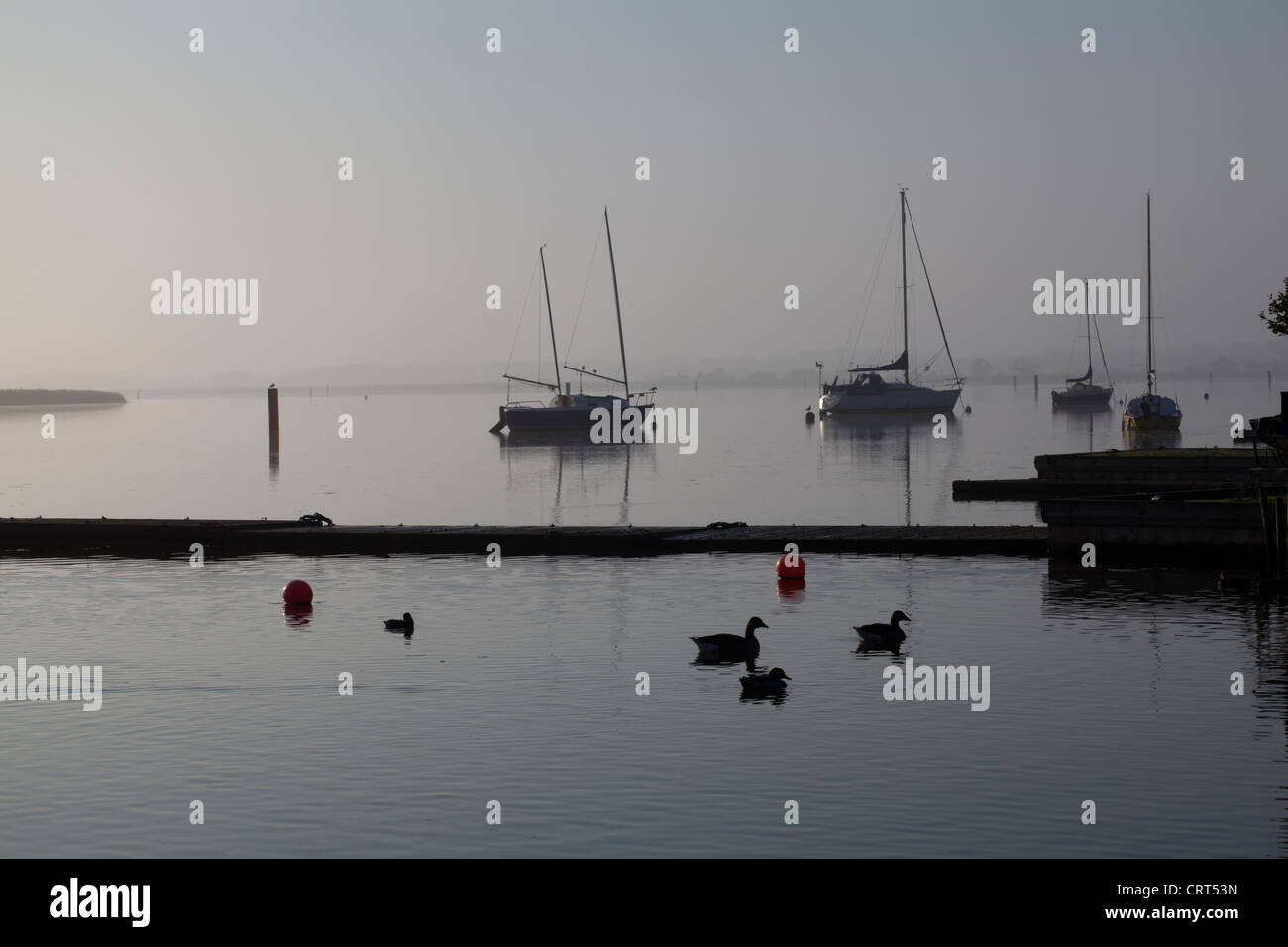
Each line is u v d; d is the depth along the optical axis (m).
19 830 20.88
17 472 113.06
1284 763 23.14
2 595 43.19
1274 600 38.41
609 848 19.73
